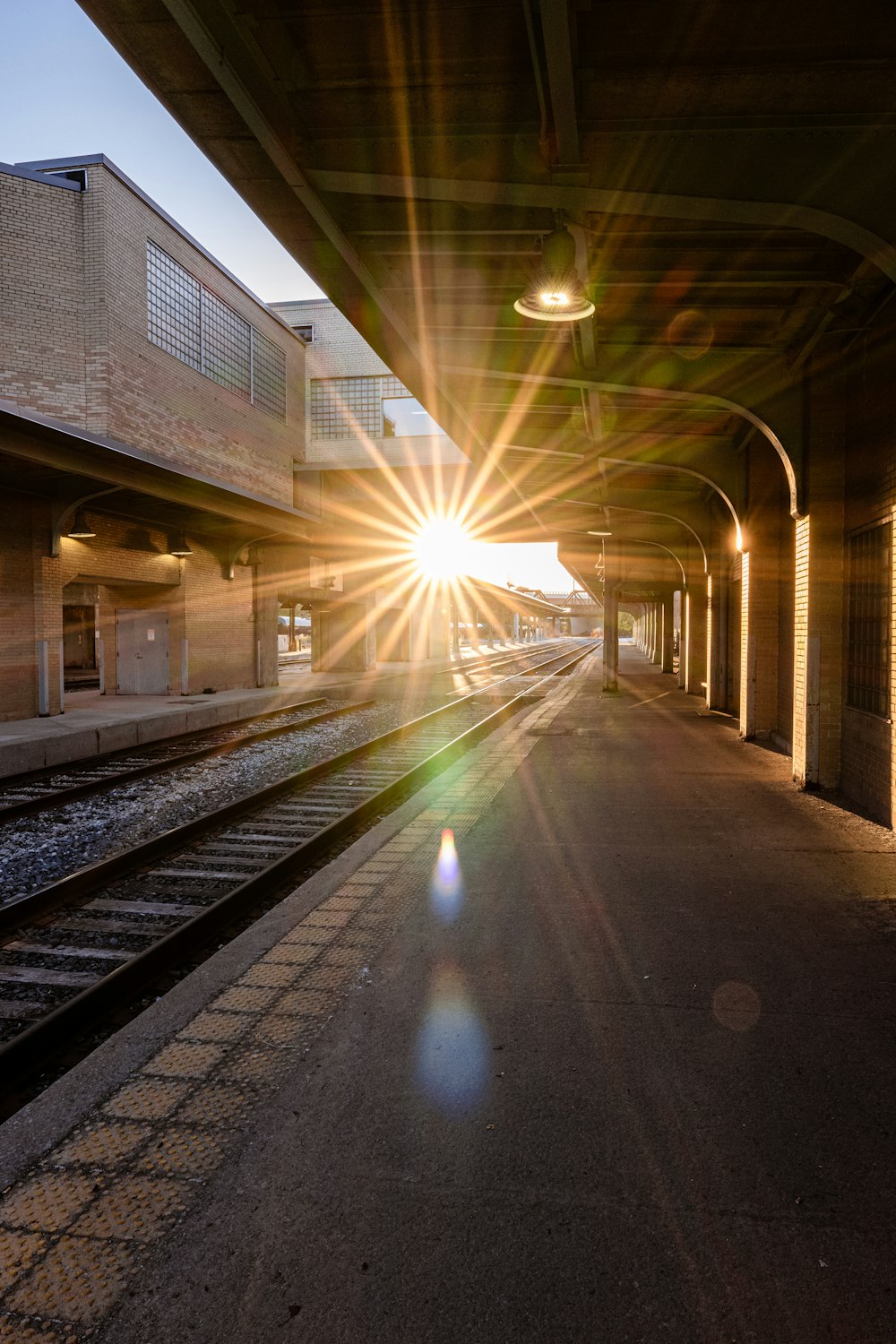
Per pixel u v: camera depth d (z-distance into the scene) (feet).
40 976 15.75
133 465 47.14
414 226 18.35
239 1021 10.95
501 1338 6.13
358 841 20.25
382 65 14.58
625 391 27.07
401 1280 6.64
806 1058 10.07
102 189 53.72
